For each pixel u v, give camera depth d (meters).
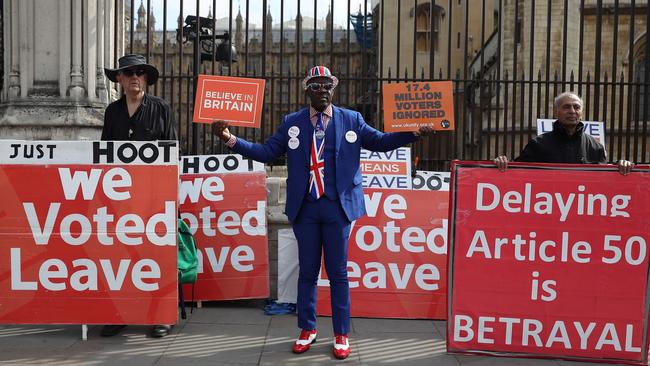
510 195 3.93
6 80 5.91
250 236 5.21
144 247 4.21
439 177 5.15
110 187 4.20
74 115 5.62
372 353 4.06
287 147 4.04
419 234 5.03
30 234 4.18
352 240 5.01
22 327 4.56
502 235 3.93
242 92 4.19
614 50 6.05
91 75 5.77
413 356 4.01
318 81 3.91
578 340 3.89
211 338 4.34
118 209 4.20
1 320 4.15
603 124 6.00
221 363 3.82
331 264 3.98
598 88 6.05
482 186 3.95
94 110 5.75
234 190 5.25
